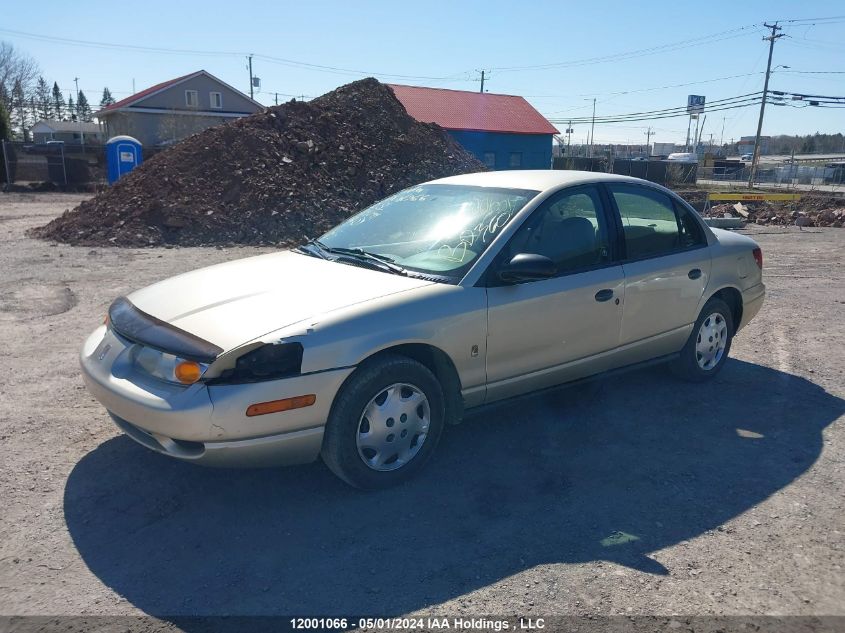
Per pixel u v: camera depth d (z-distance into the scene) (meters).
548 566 3.13
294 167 15.79
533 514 3.56
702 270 5.21
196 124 51.47
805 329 7.27
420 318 3.72
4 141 30.83
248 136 15.94
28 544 3.25
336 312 3.56
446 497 3.72
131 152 24.83
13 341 6.40
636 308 4.75
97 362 3.80
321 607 2.84
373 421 3.65
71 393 5.11
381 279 4.00
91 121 94.25
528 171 5.02
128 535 3.34
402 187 17.14
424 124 20.59
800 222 19.48
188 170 14.95
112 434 4.43
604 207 4.73
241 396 3.26
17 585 2.96
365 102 19.08
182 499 3.67
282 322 3.47
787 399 5.22
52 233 13.71
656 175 48.69
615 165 47.84
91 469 3.97
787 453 4.31
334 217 14.87
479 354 3.99
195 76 54.59
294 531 3.39
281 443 3.41
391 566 3.12
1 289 8.65
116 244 12.80
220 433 3.27
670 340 5.10
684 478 3.97
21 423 4.57
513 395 4.29
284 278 4.07
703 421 4.79
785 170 63.03
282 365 3.35
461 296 3.89
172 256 11.70
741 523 3.51
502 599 2.90
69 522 3.44
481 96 45.94
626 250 4.75
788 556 3.23
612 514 3.57
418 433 3.86
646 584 3.01
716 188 46.91
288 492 3.76
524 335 4.15
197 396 3.25
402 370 3.69
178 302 3.84
